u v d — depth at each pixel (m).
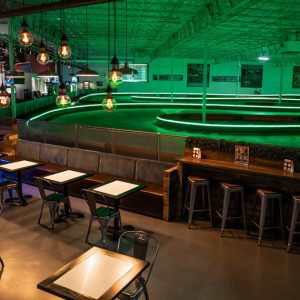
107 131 6.96
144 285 2.96
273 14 12.72
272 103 25.52
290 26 15.30
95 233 4.88
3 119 8.52
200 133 13.58
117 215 4.52
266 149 4.80
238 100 27.19
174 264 4.05
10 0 10.38
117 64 6.66
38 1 10.36
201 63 31.75
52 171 6.69
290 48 16.47
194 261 4.12
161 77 31.62
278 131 14.01
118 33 17.97
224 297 3.45
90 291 2.37
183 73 31.86
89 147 7.33
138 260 2.77
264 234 4.88
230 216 5.19
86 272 2.59
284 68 31.64
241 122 17.47
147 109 22.42
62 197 5.07
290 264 4.07
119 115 19.05
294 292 3.54
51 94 22.53
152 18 13.73
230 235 4.84
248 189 5.04
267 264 4.07
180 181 5.33
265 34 17.62
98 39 20.38
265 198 4.46
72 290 2.37
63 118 17.34
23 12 7.33
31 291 3.53
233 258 4.20
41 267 3.96
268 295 3.49
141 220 5.34
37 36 14.92
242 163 5.02
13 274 3.81
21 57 15.66
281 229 4.61
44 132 7.98
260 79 31.94
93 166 6.59
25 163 6.07
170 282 3.69
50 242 4.58
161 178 5.80
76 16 13.37
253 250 4.41
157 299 3.41
